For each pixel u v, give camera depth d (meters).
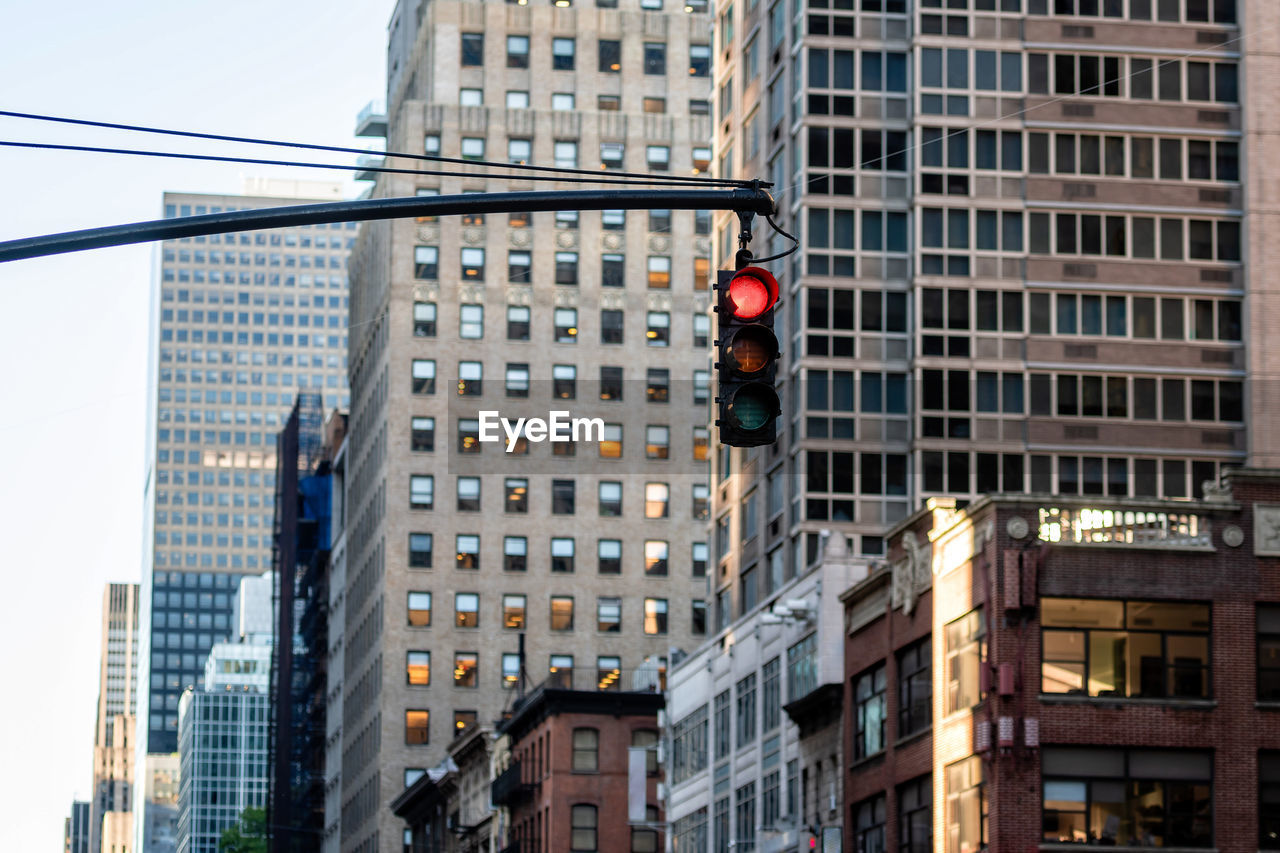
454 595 174.12
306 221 22.16
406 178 181.38
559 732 118.38
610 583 174.38
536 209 22.70
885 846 71.00
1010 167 91.69
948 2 92.69
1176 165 91.94
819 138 92.06
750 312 22.48
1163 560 62.34
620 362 178.62
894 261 91.12
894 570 71.50
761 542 94.25
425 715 171.88
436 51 189.75
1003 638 61.69
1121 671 61.69
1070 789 60.84
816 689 78.19
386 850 170.38
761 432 22.23
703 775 96.88
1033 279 90.69
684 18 192.88
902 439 89.50
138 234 21.72
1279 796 61.38
